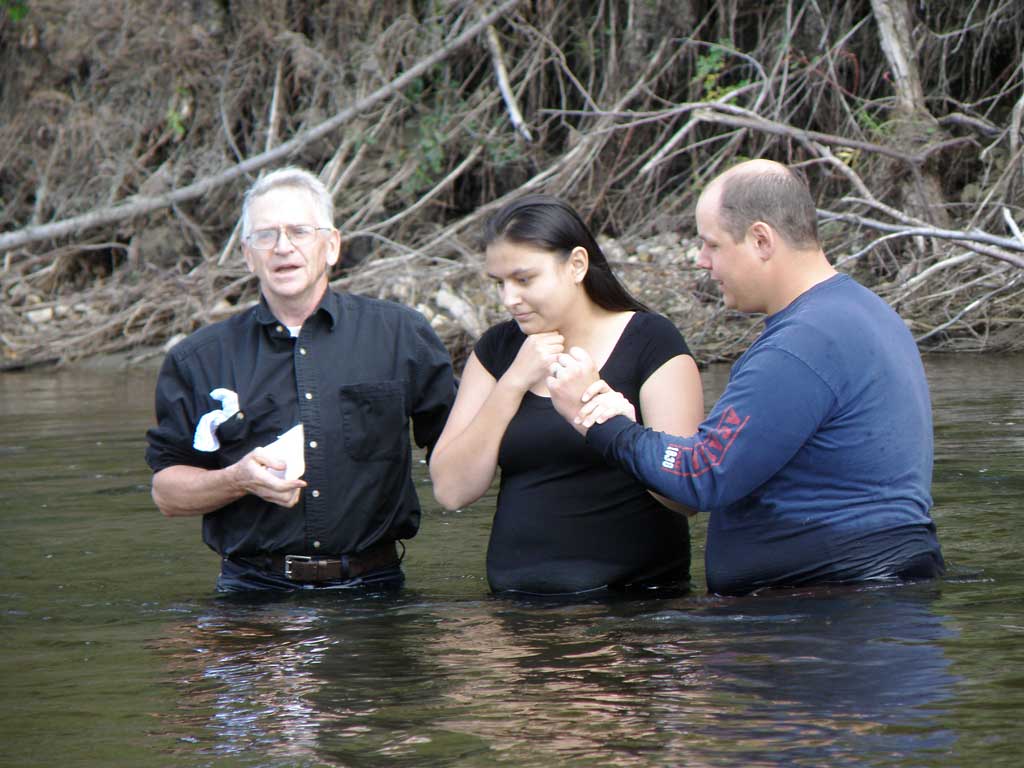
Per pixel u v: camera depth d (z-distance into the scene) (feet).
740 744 15.98
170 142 113.70
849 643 20.07
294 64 107.65
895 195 82.23
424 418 29.45
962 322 68.23
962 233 65.57
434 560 29.99
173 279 93.56
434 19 102.32
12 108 119.75
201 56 110.22
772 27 95.09
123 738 17.35
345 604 25.76
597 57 102.58
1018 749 15.52
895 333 23.68
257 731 17.38
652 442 23.34
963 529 29.14
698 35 99.04
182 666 20.97
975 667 18.62
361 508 27.94
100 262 108.99
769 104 92.22
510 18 101.50
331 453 27.81
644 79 96.43
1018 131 79.46
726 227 23.54
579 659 20.17
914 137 82.43
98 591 27.32
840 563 23.40
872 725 16.47
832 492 23.31
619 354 25.63
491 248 25.61
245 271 93.09
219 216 106.22
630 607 23.84
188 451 28.53
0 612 25.40
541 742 16.37
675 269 78.33
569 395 24.02
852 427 22.90
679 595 24.79
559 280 25.40
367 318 28.71
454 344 75.46
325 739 16.92
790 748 15.79
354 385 28.07
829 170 82.53
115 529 33.83
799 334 22.71
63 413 59.16
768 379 22.54
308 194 28.02
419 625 23.30
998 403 48.03
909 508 23.59
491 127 101.35
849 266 78.69
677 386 25.38
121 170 110.52
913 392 23.58
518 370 25.62
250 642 22.49
